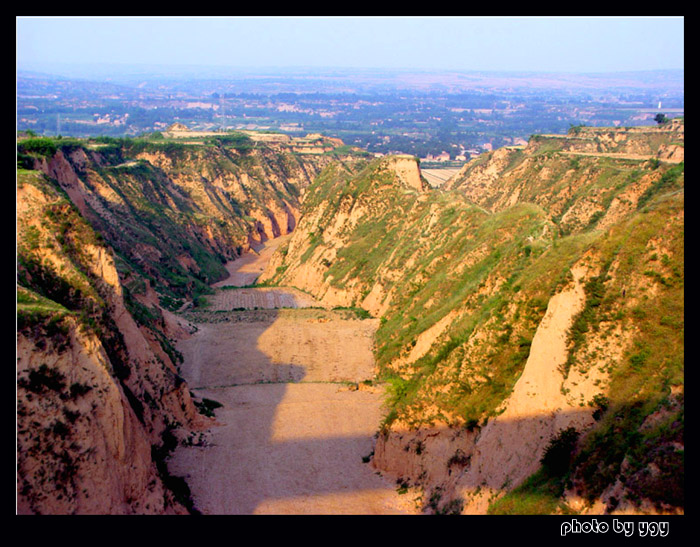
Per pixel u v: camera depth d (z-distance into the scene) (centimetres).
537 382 2461
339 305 7262
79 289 3119
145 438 2717
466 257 5075
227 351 5366
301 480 3045
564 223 7756
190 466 3138
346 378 4772
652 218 2489
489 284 3869
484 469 2469
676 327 2214
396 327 5212
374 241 7844
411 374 4175
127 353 3281
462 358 3052
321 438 3572
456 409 2912
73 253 3328
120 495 2336
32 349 2233
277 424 3759
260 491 2917
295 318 6438
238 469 3153
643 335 2278
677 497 1684
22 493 2017
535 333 2664
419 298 5244
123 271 5478
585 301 2475
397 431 3128
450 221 6172
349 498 2852
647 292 2350
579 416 2258
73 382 2309
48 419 2167
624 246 2473
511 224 5016
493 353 2923
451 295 4834
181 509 2625
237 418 3847
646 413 2027
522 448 2377
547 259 3047
